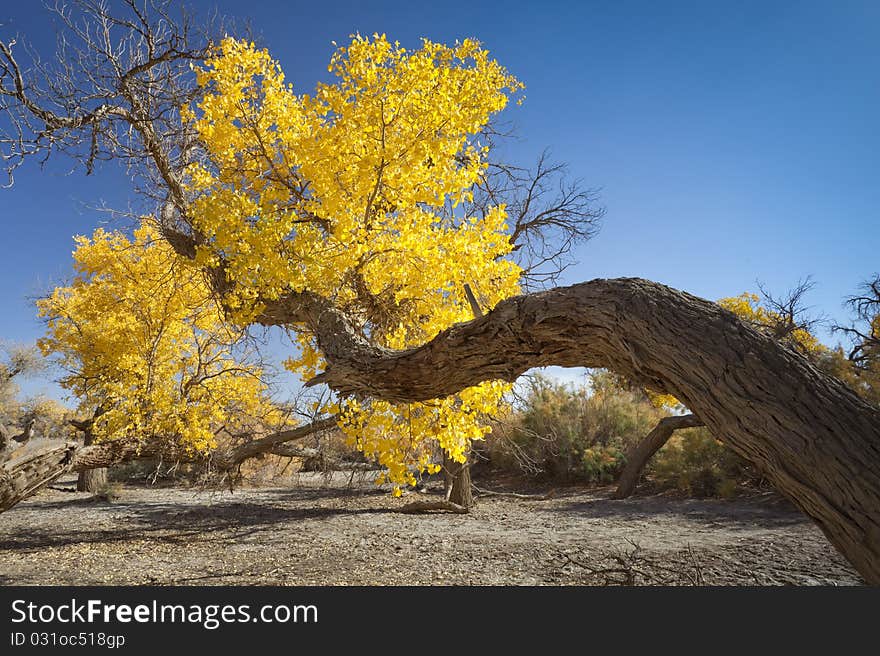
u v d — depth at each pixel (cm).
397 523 1028
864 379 1281
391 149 411
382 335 535
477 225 455
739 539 762
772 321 1493
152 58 616
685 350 189
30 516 1155
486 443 1728
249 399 1114
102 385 1027
